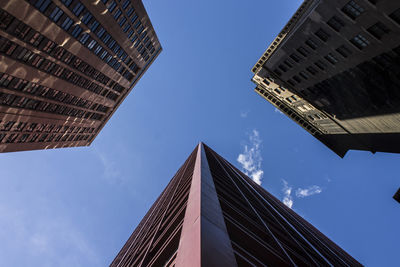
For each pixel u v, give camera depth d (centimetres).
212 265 736
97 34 4422
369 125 4750
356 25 2967
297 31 3788
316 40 3706
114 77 6009
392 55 2984
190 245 891
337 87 4344
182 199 1961
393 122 4088
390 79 3269
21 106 4094
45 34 3422
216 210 1330
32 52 3475
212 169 3097
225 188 2319
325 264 1994
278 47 4747
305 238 2703
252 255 1085
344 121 5334
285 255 1365
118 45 5262
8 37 3002
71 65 4375
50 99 4550
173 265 931
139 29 5584
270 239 1519
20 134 4603
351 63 3566
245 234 1244
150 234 2275
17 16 2912
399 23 2564
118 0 4275
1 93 3544
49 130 5328
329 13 3116
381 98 3709
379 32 2855
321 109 5544
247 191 3278
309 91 5153
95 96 5866
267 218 2238
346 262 3247
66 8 3419
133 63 6450
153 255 1445
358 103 4288
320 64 4116
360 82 3766
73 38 3919
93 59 4759
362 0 2644
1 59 3100
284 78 5312
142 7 5091
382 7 2542
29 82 3819
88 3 3706
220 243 930
